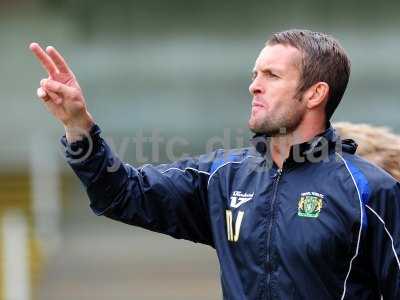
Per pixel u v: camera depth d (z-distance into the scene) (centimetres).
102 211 962
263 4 4762
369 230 888
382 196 889
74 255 3394
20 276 2659
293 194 909
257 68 945
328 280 884
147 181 980
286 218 901
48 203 3981
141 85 4716
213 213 958
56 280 3088
